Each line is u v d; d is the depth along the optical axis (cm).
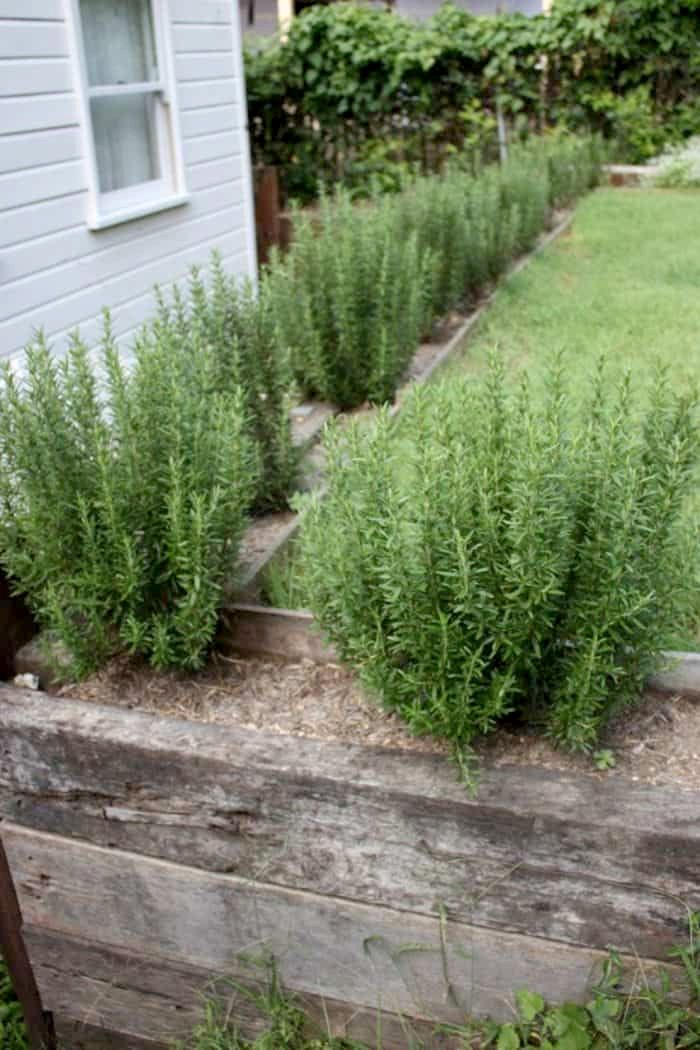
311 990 226
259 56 1152
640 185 1098
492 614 193
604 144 1157
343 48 1109
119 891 235
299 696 240
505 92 1162
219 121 712
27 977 260
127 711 228
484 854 196
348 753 208
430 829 197
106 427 241
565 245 786
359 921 213
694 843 180
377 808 199
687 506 285
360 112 1155
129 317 610
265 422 327
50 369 238
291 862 213
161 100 636
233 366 317
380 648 203
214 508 231
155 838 224
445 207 589
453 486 195
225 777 210
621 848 185
